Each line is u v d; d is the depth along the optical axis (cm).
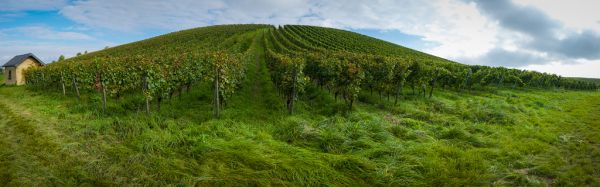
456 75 2373
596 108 1764
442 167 733
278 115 1257
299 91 1403
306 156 771
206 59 2058
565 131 1141
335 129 977
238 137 903
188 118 1177
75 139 895
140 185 641
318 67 1858
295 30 9262
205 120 1160
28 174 669
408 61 1988
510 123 1248
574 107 1808
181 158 771
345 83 1501
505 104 1573
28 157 756
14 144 859
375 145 848
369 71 1812
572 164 794
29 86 2616
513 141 977
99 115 1232
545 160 816
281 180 662
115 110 1302
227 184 644
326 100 1611
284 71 1681
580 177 704
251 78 2433
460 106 1540
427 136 982
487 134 1079
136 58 2073
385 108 1532
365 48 5859
